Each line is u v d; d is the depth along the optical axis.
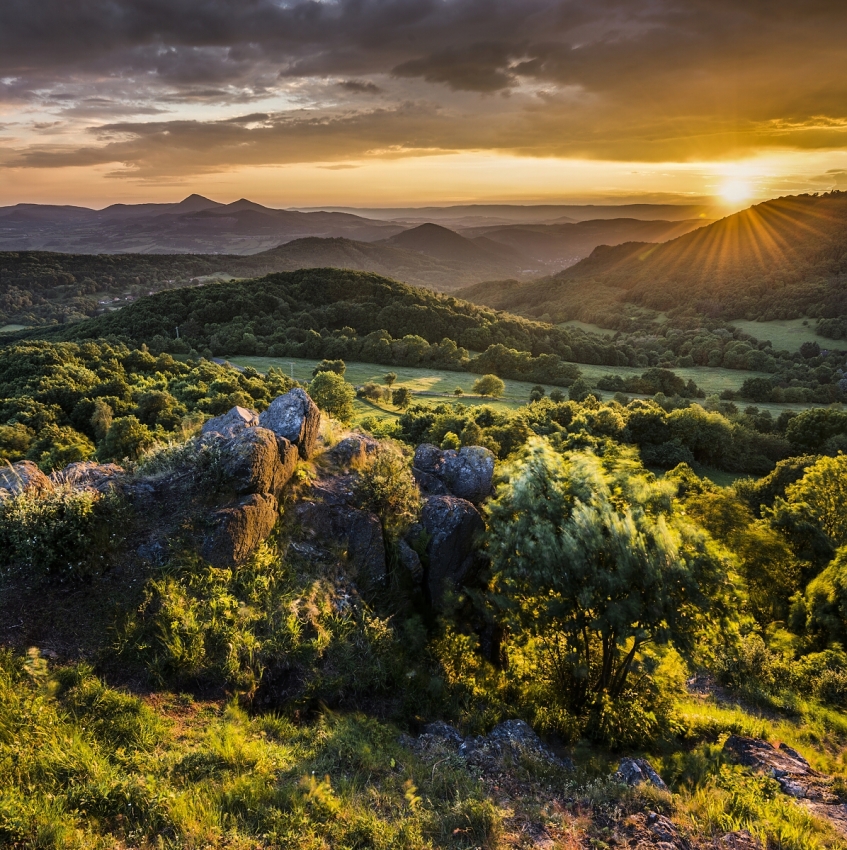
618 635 9.61
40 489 8.78
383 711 8.44
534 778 7.53
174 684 7.11
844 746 10.93
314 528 10.88
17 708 5.77
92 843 4.68
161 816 5.11
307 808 5.77
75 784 5.21
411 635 10.17
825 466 25.48
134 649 7.14
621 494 11.78
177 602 7.90
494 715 9.06
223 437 10.88
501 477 13.01
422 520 12.52
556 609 9.93
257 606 8.65
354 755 6.90
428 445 16.45
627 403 108.12
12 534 7.60
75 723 5.93
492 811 6.22
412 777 6.84
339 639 8.85
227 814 5.36
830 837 6.86
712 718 11.19
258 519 9.77
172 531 8.91
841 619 16.56
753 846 6.51
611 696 10.45
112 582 7.85
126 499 9.18
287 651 8.19
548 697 10.42
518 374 131.00
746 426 81.06
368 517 11.52
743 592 10.66
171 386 73.44
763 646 14.97
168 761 5.82
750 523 23.19
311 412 13.30
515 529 10.70
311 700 7.89
